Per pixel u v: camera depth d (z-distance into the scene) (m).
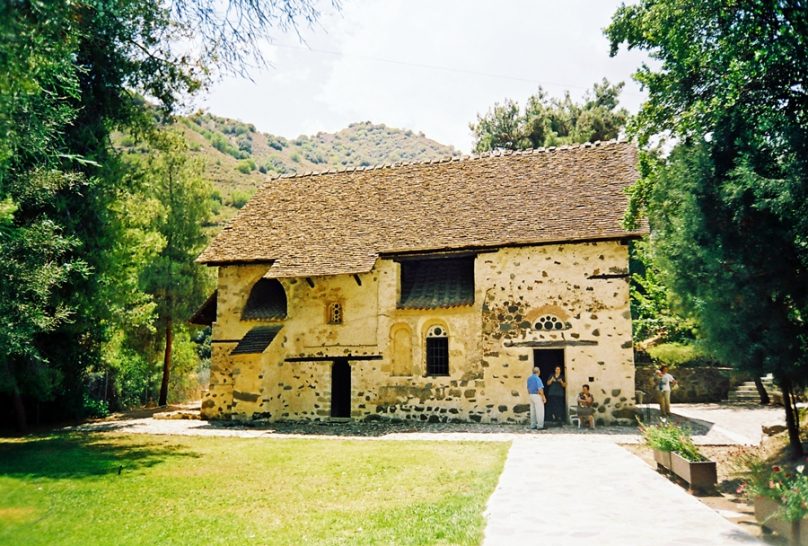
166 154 28.34
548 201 19.11
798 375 8.73
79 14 8.00
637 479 9.45
